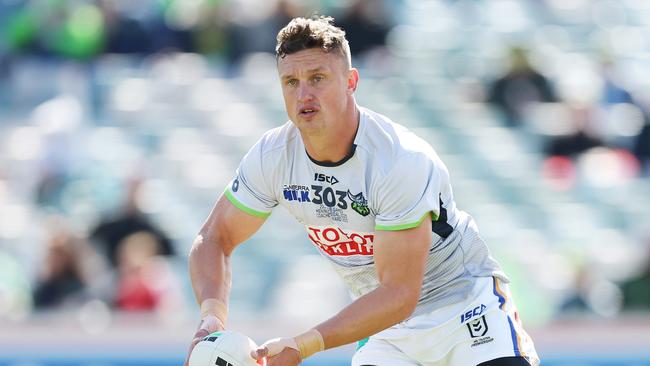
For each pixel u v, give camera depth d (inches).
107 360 1157.1
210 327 612.7
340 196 614.9
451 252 647.8
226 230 657.0
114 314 1289.4
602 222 1689.2
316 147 603.2
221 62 1881.2
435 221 627.5
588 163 1753.2
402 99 1836.9
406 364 669.9
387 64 1852.9
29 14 1898.4
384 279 594.6
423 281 653.9
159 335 1163.3
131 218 1443.2
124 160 1723.7
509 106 1827.0
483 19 2070.6
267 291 1541.6
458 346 658.2
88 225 1469.0
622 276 1482.5
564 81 1895.9
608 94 1840.6
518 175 1745.8
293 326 1199.6
